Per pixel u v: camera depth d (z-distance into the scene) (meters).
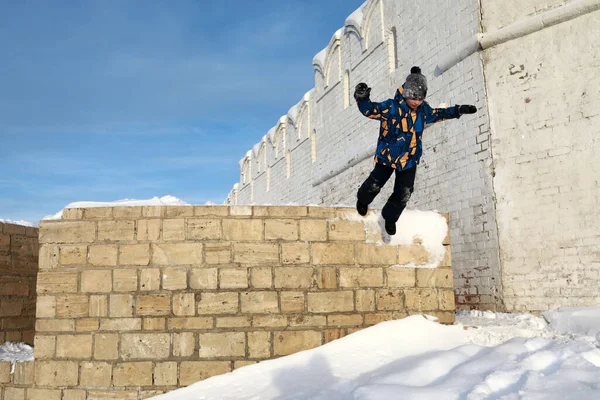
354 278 7.51
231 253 7.25
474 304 12.45
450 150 13.70
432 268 7.82
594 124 10.77
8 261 9.91
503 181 11.98
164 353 6.98
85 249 7.21
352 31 21.05
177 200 8.66
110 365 6.95
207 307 7.10
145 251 7.19
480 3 12.96
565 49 11.38
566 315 8.77
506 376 5.17
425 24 15.31
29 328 10.23
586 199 10.70
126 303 7.08
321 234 7.51
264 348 7.07
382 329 7.23
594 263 10.42
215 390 6.45
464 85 13.30
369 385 5.43
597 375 5.04
